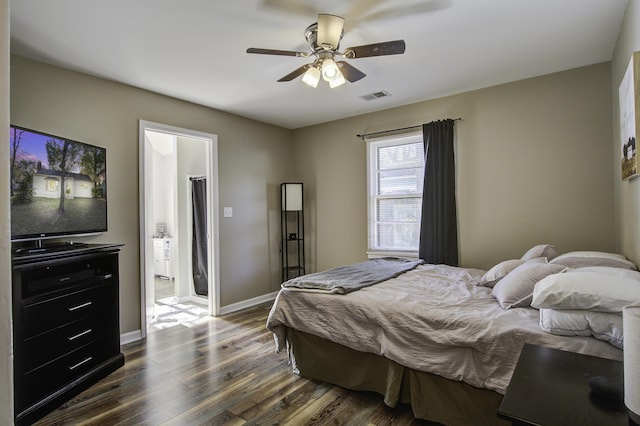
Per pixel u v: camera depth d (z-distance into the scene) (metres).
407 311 2.06
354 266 3.38
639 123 1.79
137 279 3.32
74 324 2.35
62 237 2.80
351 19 2.27
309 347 2.52
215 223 4.10
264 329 3.58
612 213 2.94
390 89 3.57
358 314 2.23
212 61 2.83
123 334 3.20
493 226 3.52
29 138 2.25
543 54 2.81
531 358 1.30
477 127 3.61
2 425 0.44
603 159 2.98
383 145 4.38
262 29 2.36
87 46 2.54
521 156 3.36
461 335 1.83
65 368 2.27
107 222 3.08
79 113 2.95
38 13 2.12
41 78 2.74
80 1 2.01
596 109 3.01
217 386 2.41
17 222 2.15
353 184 4.57
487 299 2.23
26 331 2.01
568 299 1.54
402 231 4.24
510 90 3.41
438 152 3.75
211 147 4.08
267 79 3.22
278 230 4.94
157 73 3.04
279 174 4.97
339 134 4.68
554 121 3.20
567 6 2.15
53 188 2.44
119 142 3.21
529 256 2.77
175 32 2.37
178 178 4.88
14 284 1.95
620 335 1.43
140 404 2.19
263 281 4.71
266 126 4.79
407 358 1.98
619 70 2.53
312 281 2.64
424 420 1.99
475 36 2.51
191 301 4.83
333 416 2.05
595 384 1.02
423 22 2.31
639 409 0.82
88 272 2.49
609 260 2.21
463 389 1.84
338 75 2.26
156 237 6.69
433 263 3.77
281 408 2.14
